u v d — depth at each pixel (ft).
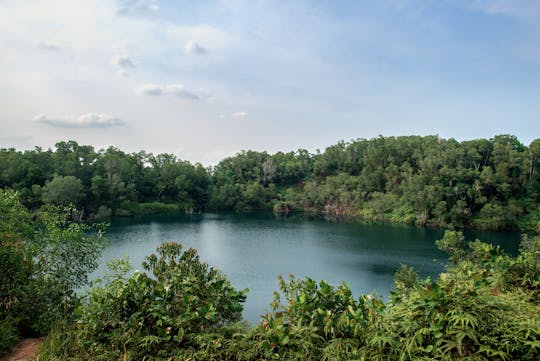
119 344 12.17
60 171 208.95
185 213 248.32
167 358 11.52
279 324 11.17
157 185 260.42
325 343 10.87
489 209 166.81
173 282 13.35
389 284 81.76
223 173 337.52
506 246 126.93
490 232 160.56
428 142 261.03
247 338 11.52
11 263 17.31
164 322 12.33
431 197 179.73
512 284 13.99
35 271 18.84
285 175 331.77
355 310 11.83
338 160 318.65
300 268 96.48
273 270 94.32
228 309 13.57
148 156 284.82
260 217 228.43
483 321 9.89
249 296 72.33
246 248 124.67
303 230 169.48
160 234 150.92
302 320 11.64
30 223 20.93
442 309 10.12
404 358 9.77
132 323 12.15
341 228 177.17
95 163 225.56
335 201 257.75
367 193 254.06
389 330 10.55
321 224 192.65
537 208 178.40
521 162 192.85
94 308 12.67
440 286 10.93
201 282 14.05
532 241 69.56
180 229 167.84
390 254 113.80
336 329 11.10
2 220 19.24
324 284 12.42
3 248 17.37
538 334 9.25
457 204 174.91
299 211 268.41
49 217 21.11
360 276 88.38
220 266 98.63
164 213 240.53
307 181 322.14
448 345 9.52
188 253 15.57
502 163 191.42
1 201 19.13
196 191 281.54
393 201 216.33
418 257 109.19
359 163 306.35
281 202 272.31
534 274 13.62
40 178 198.08
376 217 213.05
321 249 122.62
